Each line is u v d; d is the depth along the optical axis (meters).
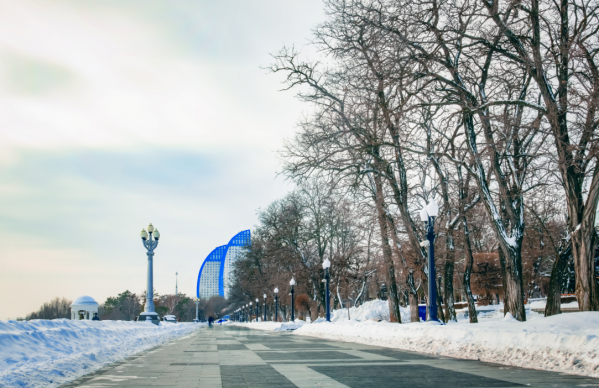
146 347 19.80
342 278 49.62
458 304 62.44
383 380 8.73
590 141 16.73
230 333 40.09
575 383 8.06
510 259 19.61
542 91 17.44
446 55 20.34
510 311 19.44
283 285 61.12
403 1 18.95
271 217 55.44
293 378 9.12
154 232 49.69
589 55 16.75
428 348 15.39
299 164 25.08
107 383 8.61
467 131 21.11
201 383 8.52
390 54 19.02
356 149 23.91
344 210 31.64
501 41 18.91
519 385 7.89
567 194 18.08
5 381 8.21
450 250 29.30
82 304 63.22
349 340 23.14
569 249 19.42
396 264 34.53
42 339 13.53
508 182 21.62
